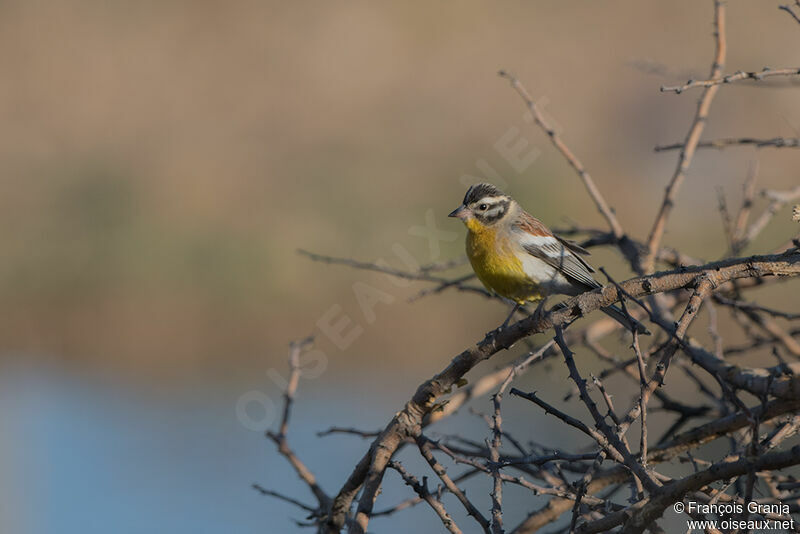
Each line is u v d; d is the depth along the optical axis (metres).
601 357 6.53
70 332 17.31
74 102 23.03
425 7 25.08
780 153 19.03
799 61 19.73
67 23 25.19
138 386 15.45
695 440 4.91
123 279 17.94
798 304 15.05
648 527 3.63
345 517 5.04
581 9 23.72
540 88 21.52
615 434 3.71
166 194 19.91
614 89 20.91
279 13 26.11
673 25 22.88
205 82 24.00
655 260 6.75
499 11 24.48
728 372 4.88
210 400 14.44
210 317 17.50
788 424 4.22
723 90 19.31
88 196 19.52
